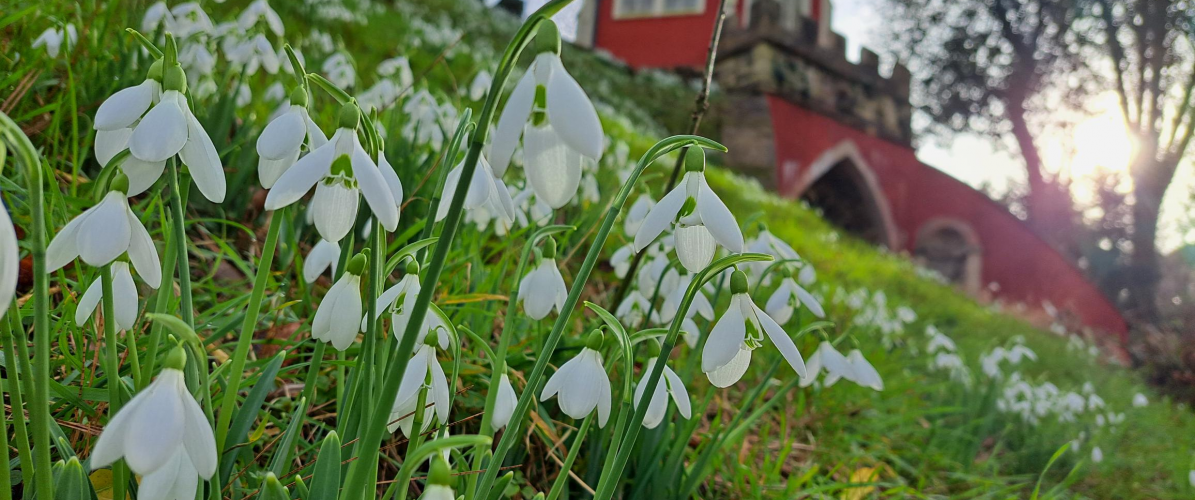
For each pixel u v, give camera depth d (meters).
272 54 0.47
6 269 0.11
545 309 0.22
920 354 1.03
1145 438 0.92
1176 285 4.46
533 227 0.44
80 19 0.44
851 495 0.43
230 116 0.43
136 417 0.12
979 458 0.67
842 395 0.58
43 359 0.14
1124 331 3.65
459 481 0.23
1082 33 4.33
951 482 0.55
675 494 0.32
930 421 0.69
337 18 1.58
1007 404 0.73
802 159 3.42
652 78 3.50
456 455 0.23
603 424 0.19
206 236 0.42
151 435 0.12
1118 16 4.09
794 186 3.37
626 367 0.19
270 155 0.16
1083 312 3.57
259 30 0.47
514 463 0.32
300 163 0.15
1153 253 3.99
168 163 0.17
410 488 0.29
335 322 0.17
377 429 0.13
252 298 0.17
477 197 0.19
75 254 0.15
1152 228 4.00
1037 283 3.68
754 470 0.43
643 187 0.39
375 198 0.14
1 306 0.11
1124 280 4.22
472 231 0.47
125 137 0.17
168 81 0.15
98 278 0.18
